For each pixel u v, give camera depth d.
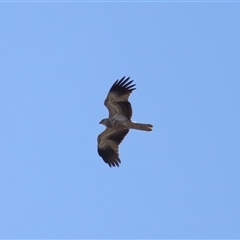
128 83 36.22
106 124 36.34
